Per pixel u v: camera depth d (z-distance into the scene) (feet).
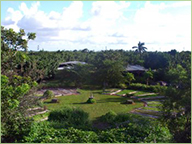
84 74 102.37
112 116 45.06
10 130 23.17
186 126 28.91
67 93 84.69
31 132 25.61
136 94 80.59
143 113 52.80
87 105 63.26
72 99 72.54
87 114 43.50
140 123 32.04
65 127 32.94
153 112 53.67
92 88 98.53
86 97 76.48
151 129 28.27
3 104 19.08
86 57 167.63
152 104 63.93
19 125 23.21
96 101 69.41
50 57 114.83
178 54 120.16
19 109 21.68
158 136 26.68
